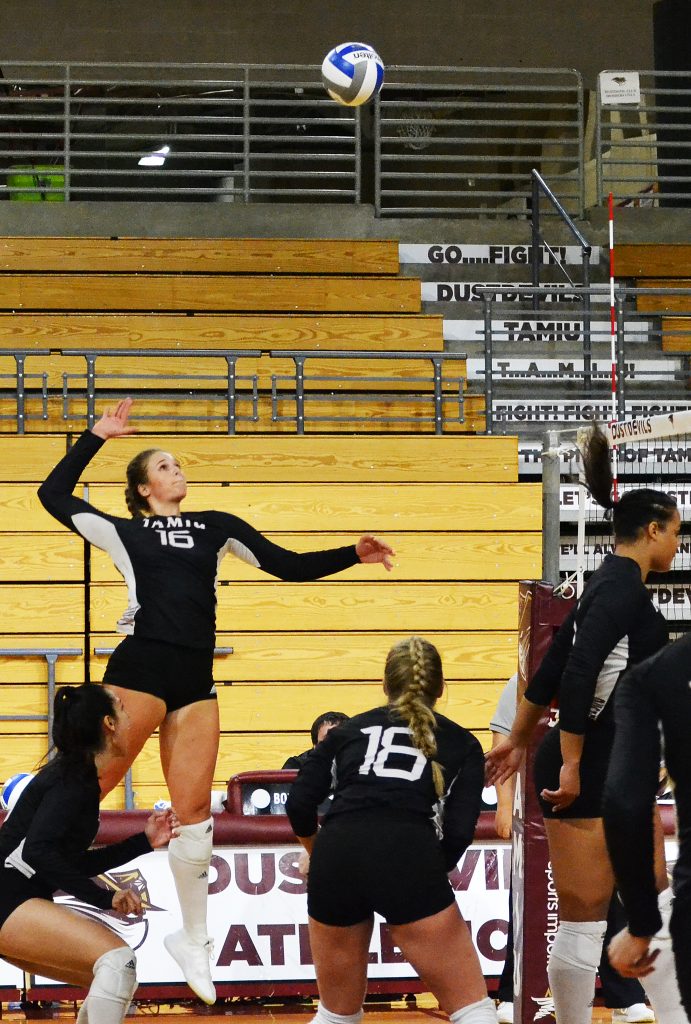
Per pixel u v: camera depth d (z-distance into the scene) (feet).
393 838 25.38
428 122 79.30
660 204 94.79
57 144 93.35
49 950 26.66
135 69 92.48
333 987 26.21
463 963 25.30
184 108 94.12
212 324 68.54
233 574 57.77
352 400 65.57
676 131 91.25
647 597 26.84
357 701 57.77
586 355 69.82
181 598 29.40
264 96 94.22
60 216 78.54
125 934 37.04
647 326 76.69
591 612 26.37
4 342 67.21
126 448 58.90
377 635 58.18
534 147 98.02
